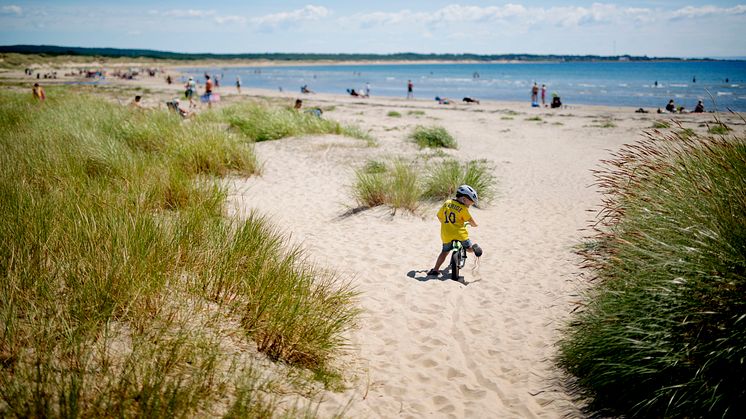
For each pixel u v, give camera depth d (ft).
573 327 13.70
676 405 9.27
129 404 8.15
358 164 40.96
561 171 42.14
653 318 10.25
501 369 12.75
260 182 33.81
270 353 11.30
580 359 11.98
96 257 11.71
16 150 25.11
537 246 22.85
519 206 30.91
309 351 11.69
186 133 36.32
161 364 9.36
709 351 9.58
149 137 35.94
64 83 181.68
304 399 10.03
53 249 12.42
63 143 28.58
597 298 13.32
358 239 23.44
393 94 190.80
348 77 362.74
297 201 29.96
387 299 16.88
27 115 42.80
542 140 62.54
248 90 194.18
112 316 10.50
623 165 17.15
